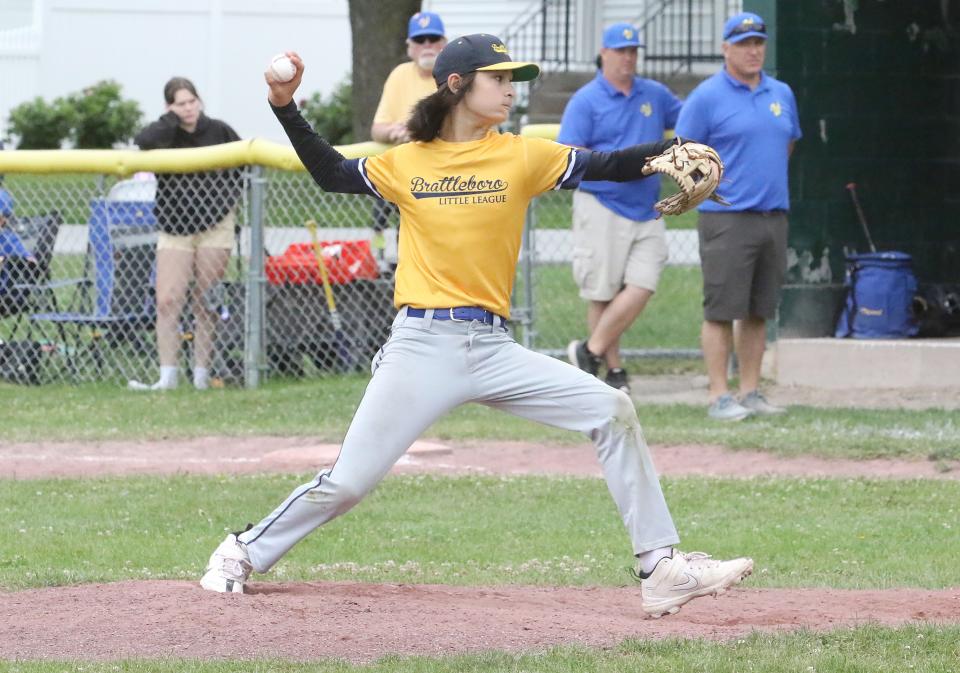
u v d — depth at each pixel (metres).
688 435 33.69
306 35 96.88
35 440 34.91
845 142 43.66
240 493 28.67
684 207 18.19
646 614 18.98
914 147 44.62
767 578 22.19
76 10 98.38
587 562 23.44
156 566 23.08
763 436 33.28
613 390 18.41
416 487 29.23
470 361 18.33
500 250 18.30
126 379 43.31
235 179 41.44
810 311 42.78
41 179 53.38
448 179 18.20
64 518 26.80
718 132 35.28
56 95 98.94
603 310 38.06
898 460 31.52
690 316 50.50
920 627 17.92
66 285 47.06
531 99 78.81
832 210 43.38
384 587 20.77
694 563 18.73
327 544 24.81
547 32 89.50
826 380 41.22
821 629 18.09
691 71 83.12
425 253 18.31
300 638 17.50
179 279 41.16
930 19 44.47
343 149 40.88
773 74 42.91
